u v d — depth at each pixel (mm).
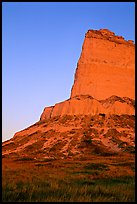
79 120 99812
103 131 92250
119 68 114750
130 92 113062
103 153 74812
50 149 82312
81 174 30938
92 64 112875
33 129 104062
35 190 17359
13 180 22578
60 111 108312
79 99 105562
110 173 32688
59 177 27000
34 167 41469
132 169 38438
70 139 88000
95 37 117125
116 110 103625
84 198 14750
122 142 83688
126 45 120000
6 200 14523
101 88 110125
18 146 89750
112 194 16766
